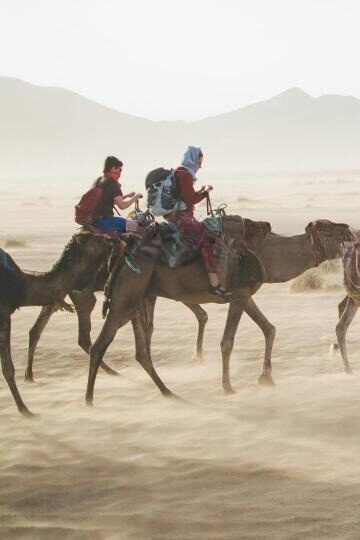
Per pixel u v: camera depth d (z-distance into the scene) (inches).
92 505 305.1
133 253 452.4
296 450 356.2
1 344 434.6
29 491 323.6
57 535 276.2
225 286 461.4
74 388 493.7
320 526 270.4
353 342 581.0
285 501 295.4
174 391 476.1
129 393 476.1
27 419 430.0
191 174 453.1
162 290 462.9
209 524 278.5
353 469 326.3
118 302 456.1
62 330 673.0
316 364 521.3
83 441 388.2
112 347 605.9
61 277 441.1
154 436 390.0
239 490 310.3
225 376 465.1
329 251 473.7
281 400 436.5
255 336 620.4
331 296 804.0
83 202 467.2
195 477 328.8
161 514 290.4
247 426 396.5
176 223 453.4
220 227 458.3
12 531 280.7
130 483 326.3
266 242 469.4
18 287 431.5
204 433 389.1
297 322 669.3
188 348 590.9
